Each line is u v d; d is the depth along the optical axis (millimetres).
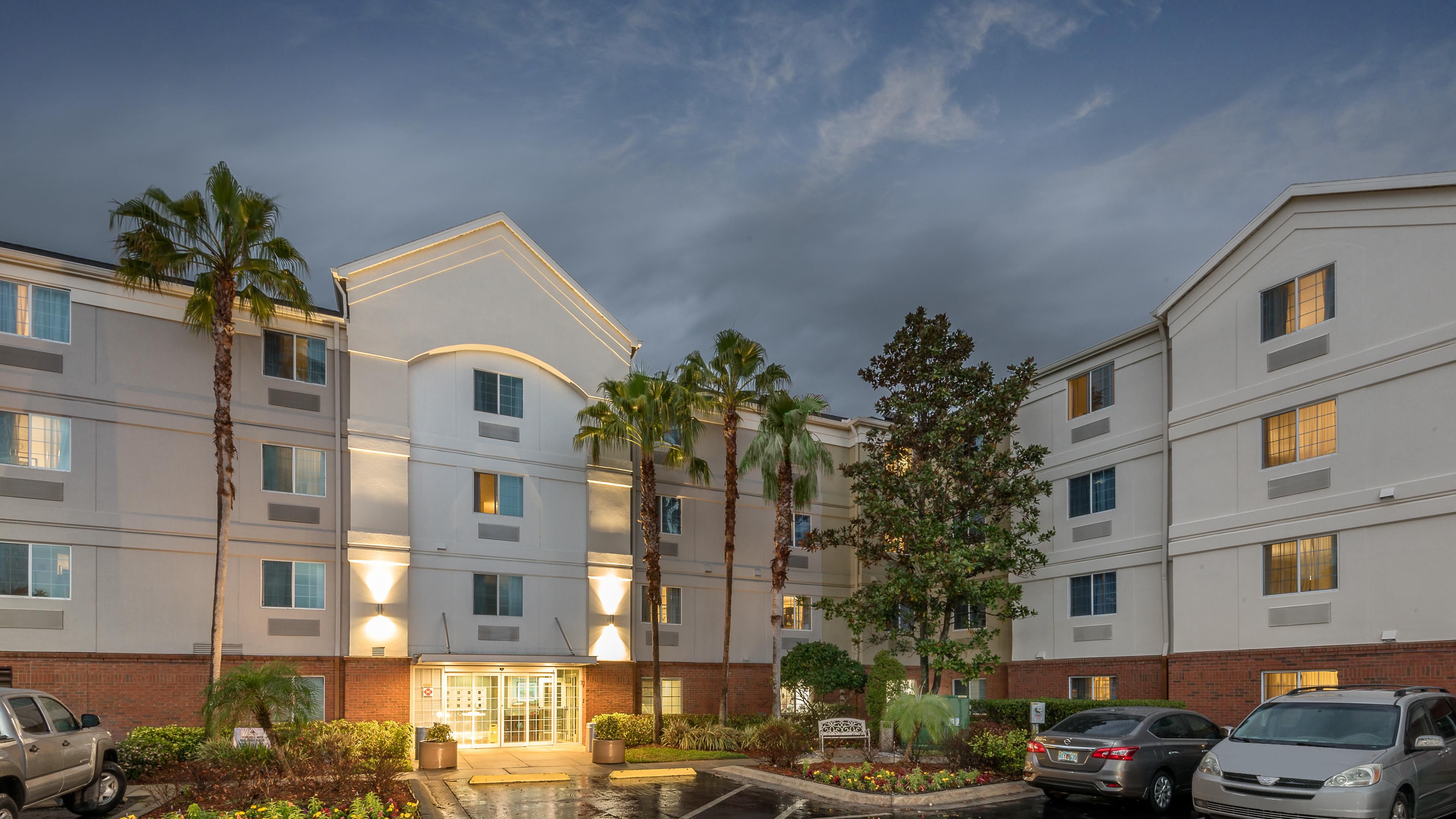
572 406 29609
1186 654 24344
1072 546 28812
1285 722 13844
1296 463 22391
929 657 26000
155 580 22641
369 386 25906
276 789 15023
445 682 26125
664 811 16422
